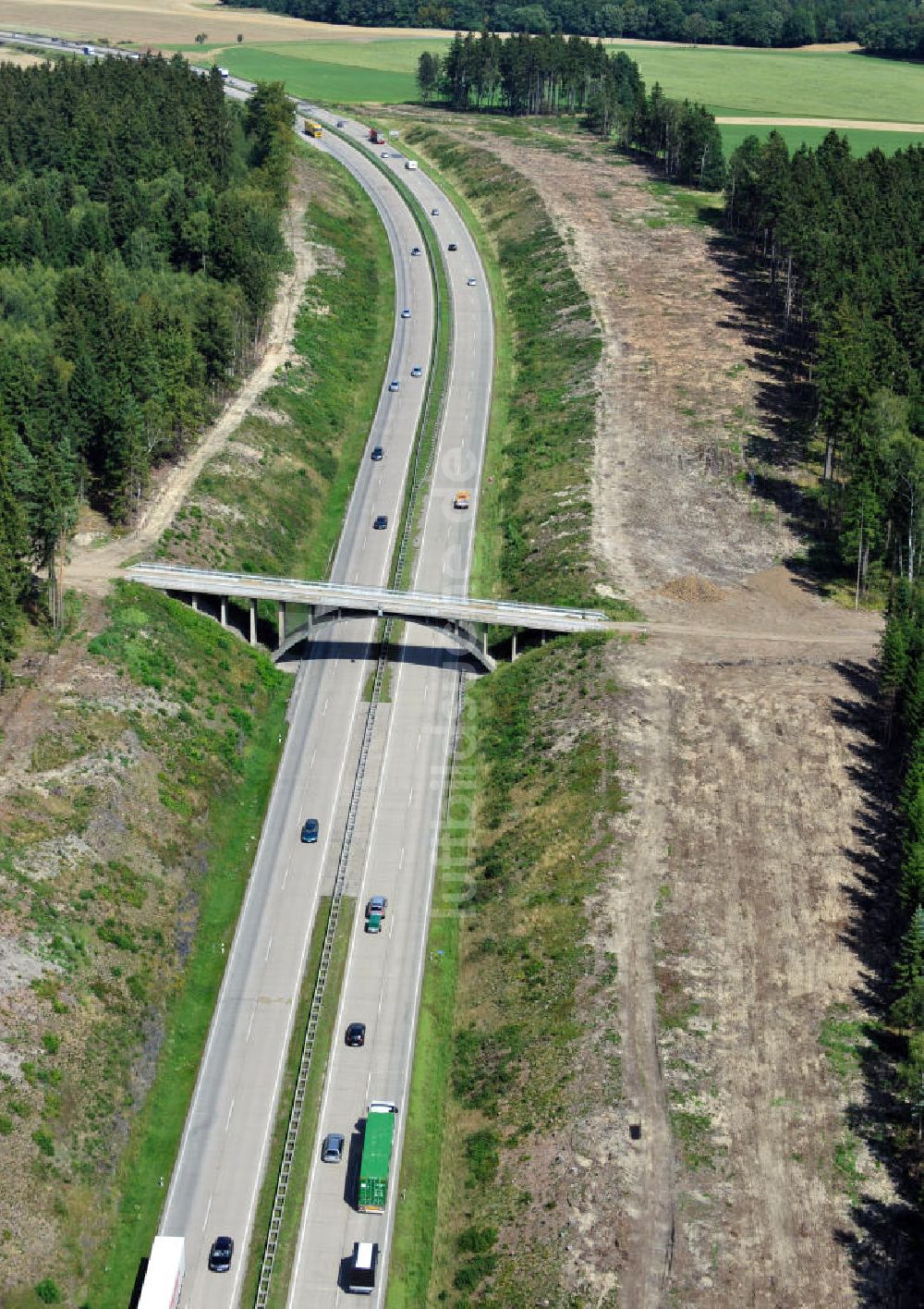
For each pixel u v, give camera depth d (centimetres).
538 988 12988
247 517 19425
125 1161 11725
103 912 13225
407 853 14800
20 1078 11575
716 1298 10419
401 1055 12756
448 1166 11844
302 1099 12325
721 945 13150
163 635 16650
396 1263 11175
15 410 18788
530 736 16075
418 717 16650
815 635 17562
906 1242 10744
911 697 14850
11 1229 10719
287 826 15150
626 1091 11825
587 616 17462
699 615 17875
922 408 19138
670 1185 11144
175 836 14450
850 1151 11375
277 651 17400
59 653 15962
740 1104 11738
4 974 12175
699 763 15250
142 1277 11088
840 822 14525
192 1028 12988
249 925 14000
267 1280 11000
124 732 15100
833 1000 12606
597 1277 10569
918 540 18125
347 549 19750
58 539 16438
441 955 13712
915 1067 11475
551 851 14362
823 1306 10356
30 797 13975
